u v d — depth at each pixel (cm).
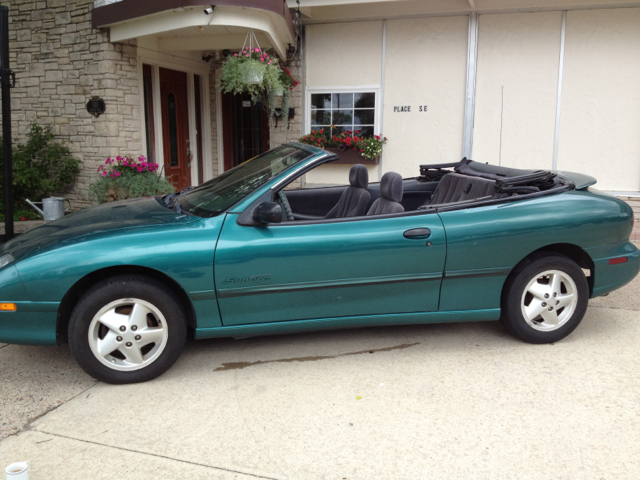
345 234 357
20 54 854
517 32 842
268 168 395
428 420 300
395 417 303
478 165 489
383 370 362
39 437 287
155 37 844
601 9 805
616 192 842
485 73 866
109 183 772
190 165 1005
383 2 857
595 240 390
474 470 257
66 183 856
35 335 330
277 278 350
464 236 368
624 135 834
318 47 927
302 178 951
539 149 866
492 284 382
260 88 735
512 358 378
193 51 968
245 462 265
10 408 316
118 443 281
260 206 342
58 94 837
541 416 303
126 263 327
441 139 903
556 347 396
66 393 334
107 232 345
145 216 377
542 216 379
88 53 798
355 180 451
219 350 396
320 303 362
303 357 383
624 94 823
